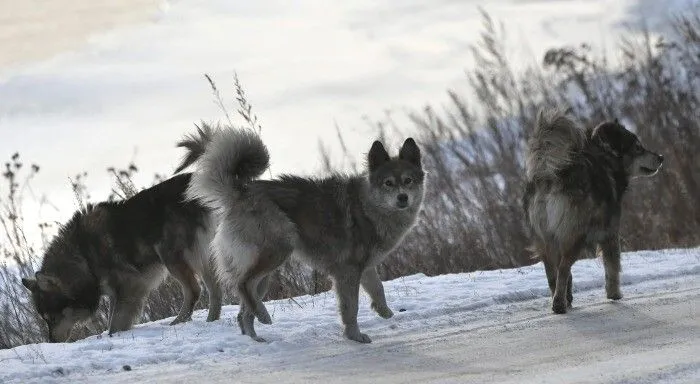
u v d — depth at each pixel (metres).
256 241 11.84
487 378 8.75
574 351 10.01
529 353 10.03
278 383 9.04
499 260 18.77
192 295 13.75
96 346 11.39
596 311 12.49
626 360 9.20
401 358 10.13
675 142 21.94
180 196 13.78
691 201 21.34
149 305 15.59
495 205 19.31
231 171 11.91
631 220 21.17
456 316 12.66
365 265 11.90
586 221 12.93
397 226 12.01
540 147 12.91
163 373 9.83
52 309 14.22
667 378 8.20
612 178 13.45
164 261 13.75
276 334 11.81
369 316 12.84
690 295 13.22
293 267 16.55
